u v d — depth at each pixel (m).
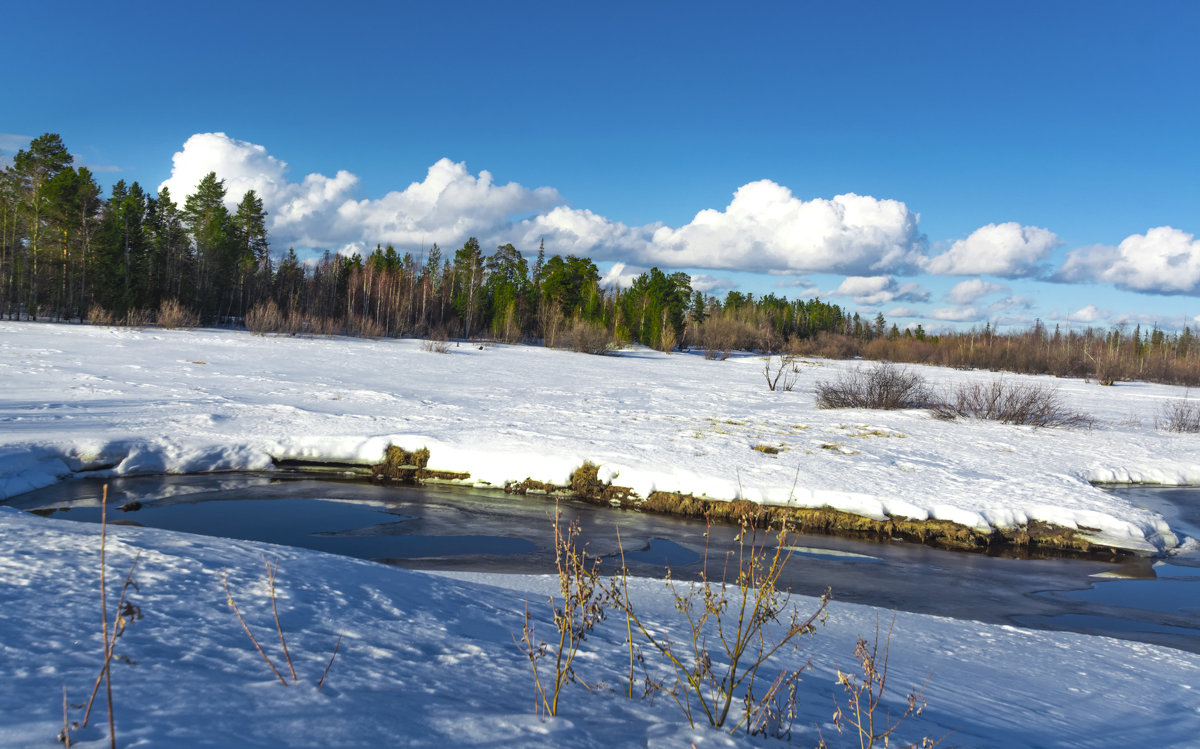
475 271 88.31
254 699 2.27
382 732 2.11
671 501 12.51
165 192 60.72
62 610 3.18
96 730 1.82
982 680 4.73
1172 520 13.19
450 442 15.13
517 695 2.86
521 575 7.81
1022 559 10.56
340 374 30.27
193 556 4.80
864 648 3.15
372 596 4.49
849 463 15.36
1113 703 4.50
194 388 22.05
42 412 16.14
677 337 88.94
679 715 2.86
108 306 49.78
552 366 45.16
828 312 138.38
